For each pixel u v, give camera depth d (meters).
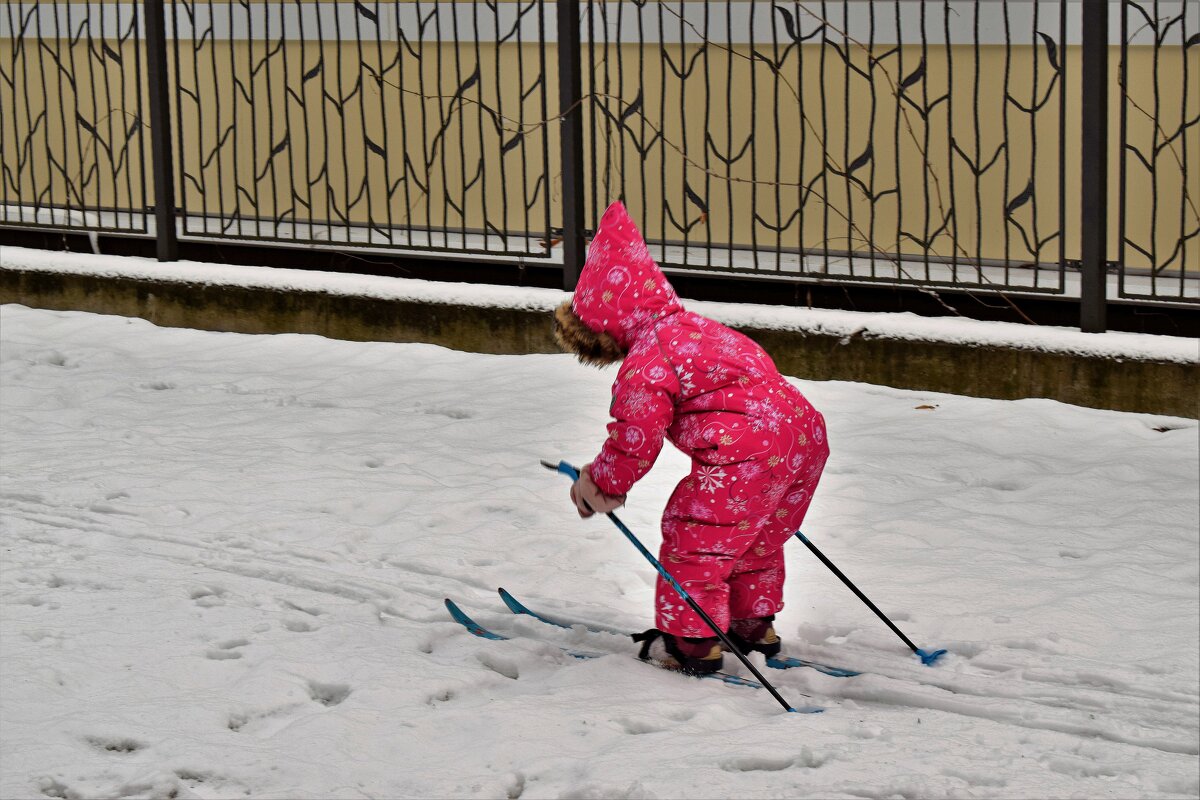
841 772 3.69
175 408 8.09
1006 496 6.49
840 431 7.55
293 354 9.48
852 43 9.76
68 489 6.38
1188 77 8.98
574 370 8.86
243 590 5.14
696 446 4.27
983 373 8.19
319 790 3.58
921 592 5.27
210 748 3.78
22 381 8.74
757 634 4.63
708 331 4.35
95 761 3.69
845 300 8.84
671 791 3.56
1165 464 6.93
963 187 9.66
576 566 5.54
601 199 10.68
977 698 4.32
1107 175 8.59
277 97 11.72
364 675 4.33
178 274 10.38
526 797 3.57
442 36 11.01
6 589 5.07
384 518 6.10
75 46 12.45
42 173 12.82
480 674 4.37
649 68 10.32
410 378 8.79
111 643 4.54
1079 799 3.57
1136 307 8.18
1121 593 5.21
